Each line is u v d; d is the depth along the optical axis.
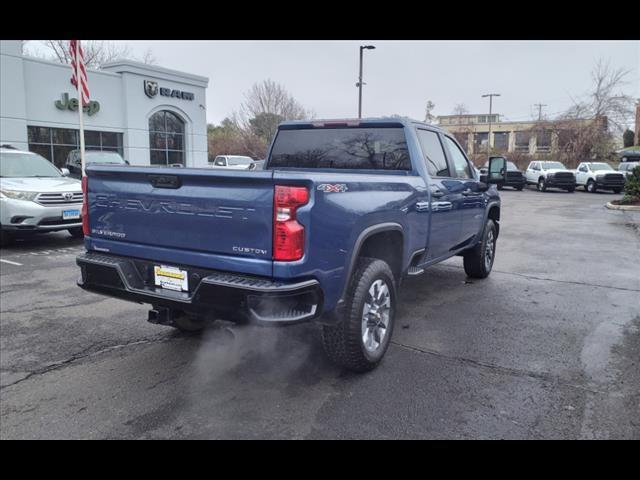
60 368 4.11
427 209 4.87
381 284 3.99
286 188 3.10
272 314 3.15
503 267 8.05
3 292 6.35
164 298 3.54
